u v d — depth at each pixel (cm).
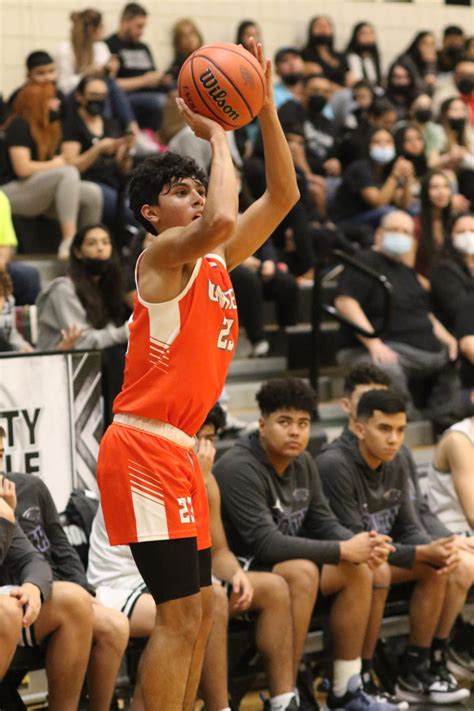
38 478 921
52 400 989
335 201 1775
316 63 2141
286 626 967
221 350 707
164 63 2083
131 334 698
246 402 1453
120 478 698
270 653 967
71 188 1522
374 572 1034
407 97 2155
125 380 711
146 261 678
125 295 1270
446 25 2442
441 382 1515
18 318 1211
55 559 916
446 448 1165
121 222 1558
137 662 959
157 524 694
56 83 1684
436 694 1070
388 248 1494
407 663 1081
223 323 704
